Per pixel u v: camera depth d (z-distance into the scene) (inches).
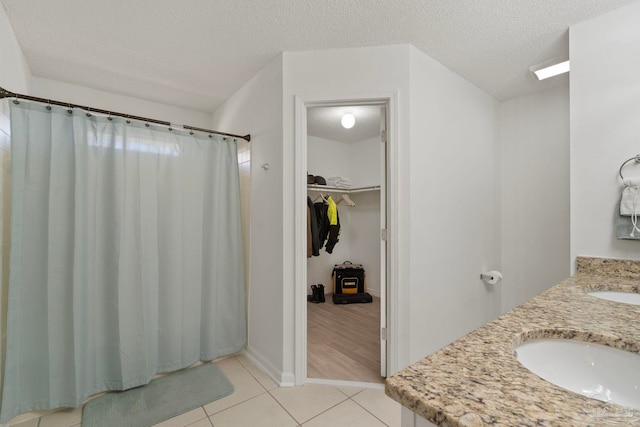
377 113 116.7
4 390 56.8
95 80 90.0
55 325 62.5
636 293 45.8
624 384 25.5
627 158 54.1
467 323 87.6
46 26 63.8
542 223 95.7
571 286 46.4
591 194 57.9
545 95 95.0
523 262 99.3
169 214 78.5
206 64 80.9
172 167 79.0
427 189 74.9
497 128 102.3
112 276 69.9
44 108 62.1
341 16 60.9
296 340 73.1
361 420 60.5
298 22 62.9
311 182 134.9
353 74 71.9
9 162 61.4
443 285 79.7
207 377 77.7
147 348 73.8
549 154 94.3
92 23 63.1
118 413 63.2
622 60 55.3
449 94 81.7
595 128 57.8
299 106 73.3
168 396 69.2
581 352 27.8
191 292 82.2
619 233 53.8
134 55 76.2
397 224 70.7
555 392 17.6
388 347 73.7
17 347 58.6
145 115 105.6
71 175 64.4
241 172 95.5
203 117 119.0
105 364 70.1
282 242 74.2
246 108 91.8
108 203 70.1
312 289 149.8
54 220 62.4
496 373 19.8
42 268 61.6
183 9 58.9
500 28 64.3
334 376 77.3
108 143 70.4
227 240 89.5
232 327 89.1
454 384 18.6
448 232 81.5
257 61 79.3
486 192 96.0
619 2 54.6
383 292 75.6
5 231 59.7
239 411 63.6
